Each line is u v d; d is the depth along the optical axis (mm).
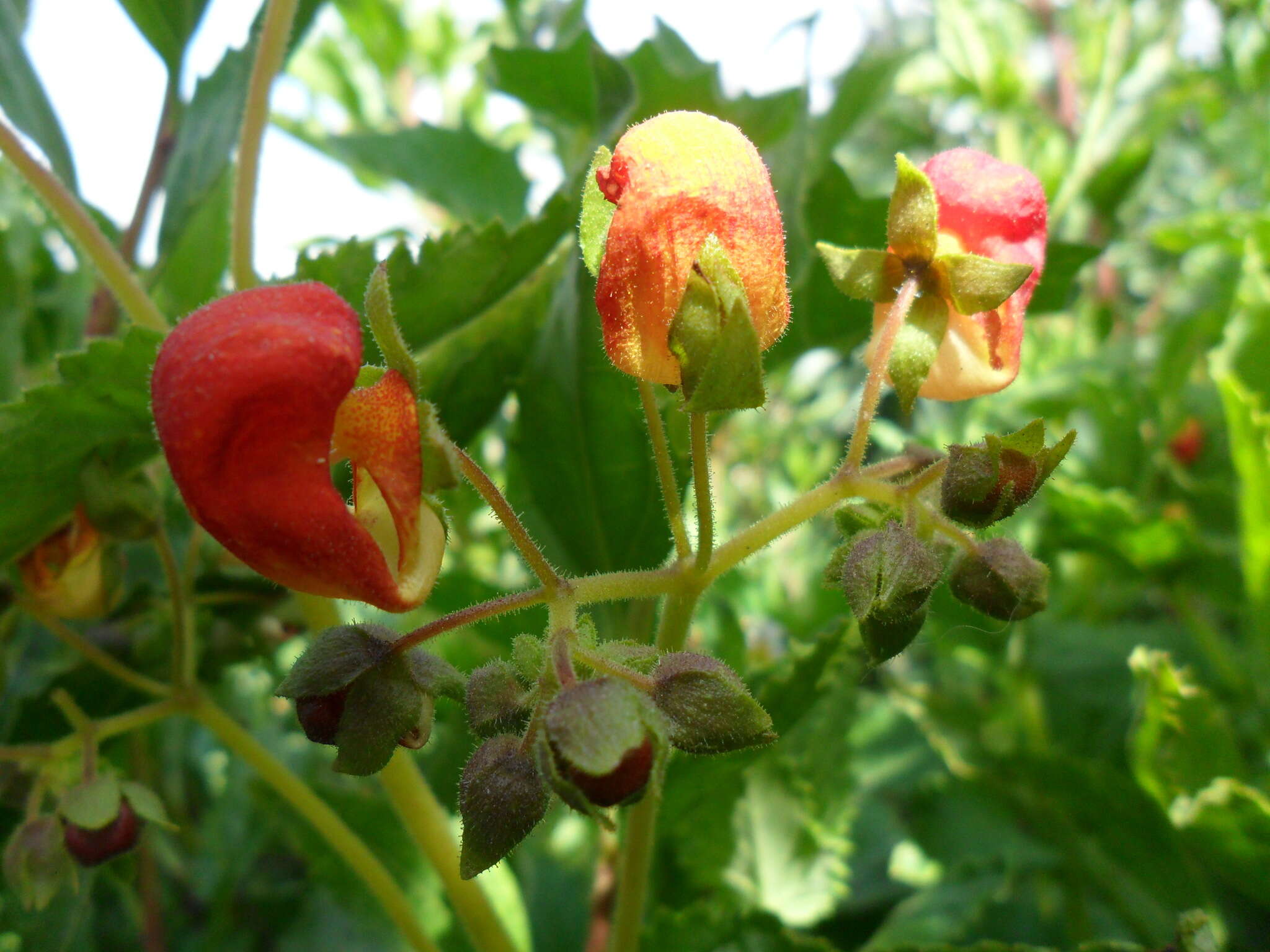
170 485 156
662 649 101
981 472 91
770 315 85
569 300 141
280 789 133
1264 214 192
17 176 194
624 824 132
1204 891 151
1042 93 303
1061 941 181
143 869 176
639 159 83
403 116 301
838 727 181
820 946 135
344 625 90
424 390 142
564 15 221
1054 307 154
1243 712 183
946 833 196
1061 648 214
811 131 209
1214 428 209
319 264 124
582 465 145
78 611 128
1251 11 263
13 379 169
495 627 167
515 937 152
